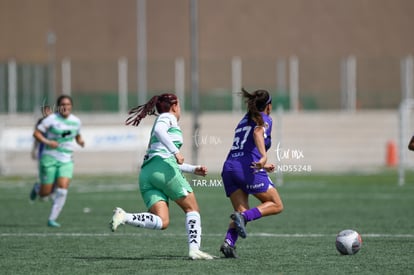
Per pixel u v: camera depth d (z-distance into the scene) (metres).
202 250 40.81
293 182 95.00
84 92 146.25
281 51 180.75
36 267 34.84
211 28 181.12
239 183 36.09
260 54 180.75
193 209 36.09
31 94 129.50
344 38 181.12
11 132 101.06
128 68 149.75
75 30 180.62
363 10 182.12
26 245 42.66
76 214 61.06
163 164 35.28
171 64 149.00
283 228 50.75
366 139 130.75
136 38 180.00
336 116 132.25
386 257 37.16
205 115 130.75
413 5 182.50
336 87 150.62
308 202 70.31
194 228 36.16
